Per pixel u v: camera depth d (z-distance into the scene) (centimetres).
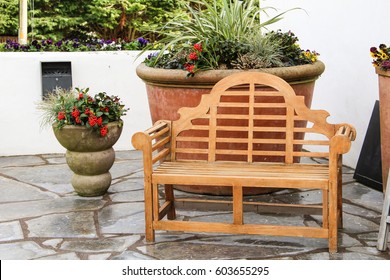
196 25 528
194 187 510
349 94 579
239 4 534
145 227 415
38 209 484
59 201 501
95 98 500
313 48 640
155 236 425
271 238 420
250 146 437
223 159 498
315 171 410
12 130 640
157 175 403
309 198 499
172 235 426
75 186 508
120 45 714
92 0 1197
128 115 655
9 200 507
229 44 501
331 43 604
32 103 638
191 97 493
